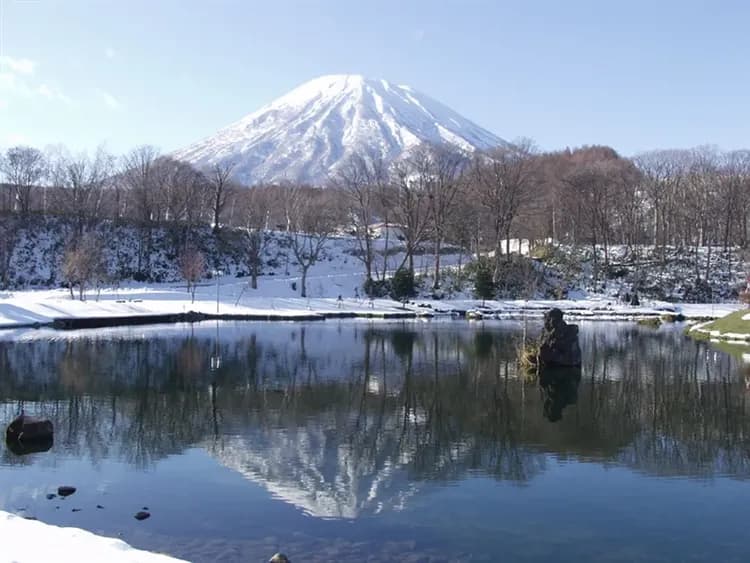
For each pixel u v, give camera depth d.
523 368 33.25
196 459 17.83
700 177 94.44
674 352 40.09
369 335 48.41
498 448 19.11
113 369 32.28
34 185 91.69
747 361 36.16
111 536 12.54
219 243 88.12
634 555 12.07
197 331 50.31
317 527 13.20
